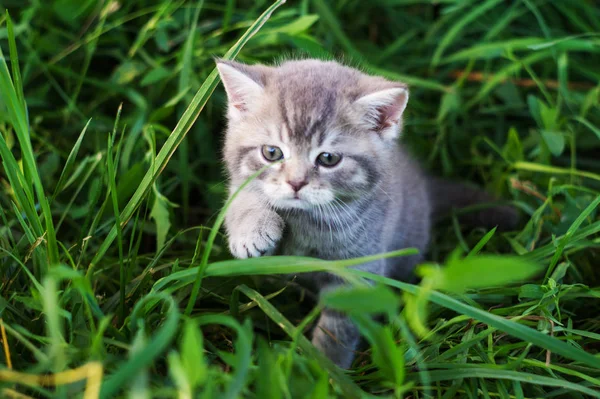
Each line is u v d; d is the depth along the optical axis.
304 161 0.43
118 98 0.56
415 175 0.52
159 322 0.40
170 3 0.56
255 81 0.44
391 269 0.50
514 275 0.33
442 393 0.41
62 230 0.50
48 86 0.55
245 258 0.41
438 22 0.61
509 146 0.55
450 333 0.42
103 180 0.45
